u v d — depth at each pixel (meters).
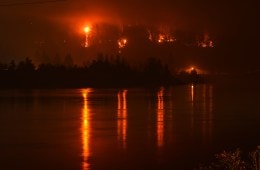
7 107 48.53
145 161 20.42
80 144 25.05
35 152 22.73
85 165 19.62
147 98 62.97
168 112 43.22
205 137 27.48
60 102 55.31
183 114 41.41
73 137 27.53
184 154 21.92
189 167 19.00
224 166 13.53
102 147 24.09
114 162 20.16
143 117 38.72
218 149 23.28
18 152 22.72
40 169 18.89
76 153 22.38
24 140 26.52
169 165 19.50
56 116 39.53
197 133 29.25
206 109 46.53
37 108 47.22
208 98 63.47
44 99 60.50
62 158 21.08
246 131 30.05
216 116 39.75
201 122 35.31
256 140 26.16
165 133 29.27
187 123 34.59
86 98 62.78
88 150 23.22
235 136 27.75
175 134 28.70
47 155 21.92
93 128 31.61
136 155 21.80
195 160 20.45
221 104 52.94
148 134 28.78
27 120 36.53
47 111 43.97
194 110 45.22
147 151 22.86
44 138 27.23
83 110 45.00
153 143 25.34
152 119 37.22
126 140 26.33
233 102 55.66
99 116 39.53
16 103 53.84
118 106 49.78
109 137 27.55
